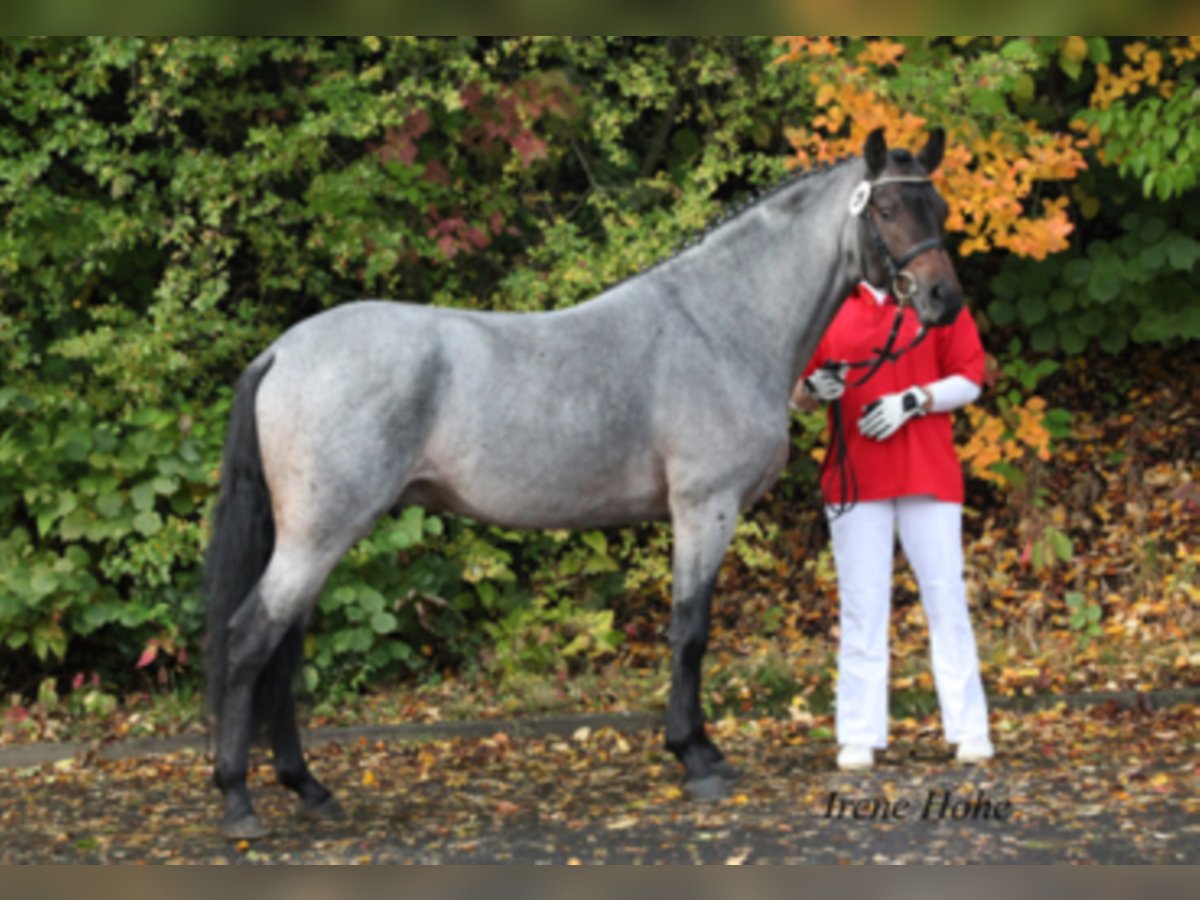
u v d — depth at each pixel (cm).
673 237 810
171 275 790
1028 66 780
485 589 816
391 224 834
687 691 575
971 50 827
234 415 539
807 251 585
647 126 947
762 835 520
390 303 555
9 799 620
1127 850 484
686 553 571
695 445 566
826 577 900
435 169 826
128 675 813
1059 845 493
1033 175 766
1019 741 657
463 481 549
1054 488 961
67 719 749
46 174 850
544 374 554
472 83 812
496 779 630
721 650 857
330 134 859
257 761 680
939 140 577
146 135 882
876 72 795
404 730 720
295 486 527
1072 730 674
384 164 816
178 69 781
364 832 541
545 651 804
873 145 561
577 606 847
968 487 982
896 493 609
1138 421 992
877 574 618
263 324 849
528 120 811
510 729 725
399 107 818
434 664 831
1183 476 949
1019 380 911
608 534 905
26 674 802
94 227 807
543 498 559
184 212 827
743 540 861
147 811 588
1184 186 814
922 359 617
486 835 532
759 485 588
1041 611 865
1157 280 920
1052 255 927
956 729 621
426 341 541
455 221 824
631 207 867
